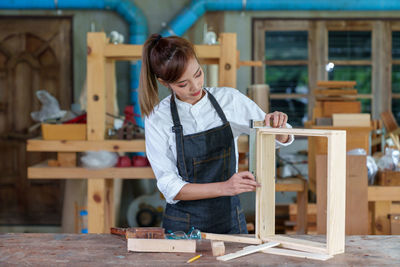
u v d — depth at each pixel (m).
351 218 2.58
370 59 5.64
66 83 5.51
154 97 1.83
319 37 5.60
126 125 3.27
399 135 4.40
